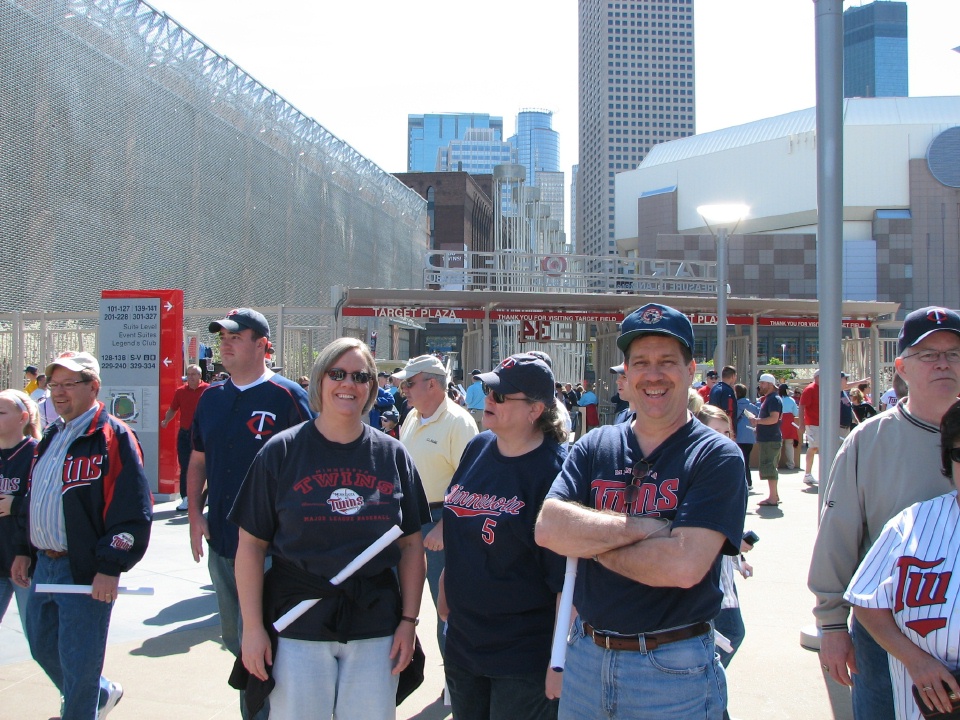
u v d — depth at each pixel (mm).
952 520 2734
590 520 2717
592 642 2826
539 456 3441
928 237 119875
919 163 120375
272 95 36656
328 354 3352
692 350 2938
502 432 3475
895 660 2939
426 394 5340
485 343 21656
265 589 3371
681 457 2812
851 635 3426
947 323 3176
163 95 28750
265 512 3326
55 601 4094
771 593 7270
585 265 24781
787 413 16641
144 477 4258
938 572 2672
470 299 20734
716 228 14688
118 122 26391
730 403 12719
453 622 3449
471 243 83312
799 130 121562
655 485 2803
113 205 26062
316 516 3250
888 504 3223
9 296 21938
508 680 3299
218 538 4664
